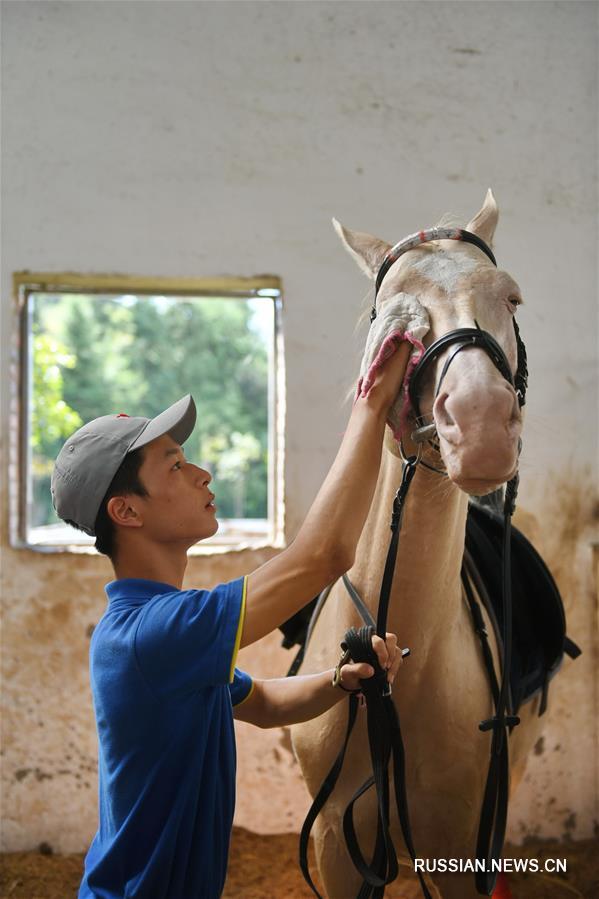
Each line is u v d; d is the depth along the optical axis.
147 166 3.20
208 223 3.22
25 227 3.15
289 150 3.25
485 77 3.33
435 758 1.45
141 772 1.07
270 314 3.39
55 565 3.10
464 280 1.22
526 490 3.26
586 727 3.26
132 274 3.19
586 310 3.33
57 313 15.66
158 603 1.08
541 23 3.35
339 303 3.24
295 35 3.27
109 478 1.14
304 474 3.20
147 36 3.22
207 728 1.11
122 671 1.06
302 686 1.32
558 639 1.95
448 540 1.32
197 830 1.08
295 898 2.71
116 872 1.06
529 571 2.00
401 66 3.30
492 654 1.62
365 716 1.45
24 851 3.07
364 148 3.28
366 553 1.43
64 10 3.19
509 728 1.69
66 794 3.09
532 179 3.33
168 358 15.84
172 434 1.21
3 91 3.15
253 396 15.76
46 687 3.09
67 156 3.17
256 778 3.17
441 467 1.25
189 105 3.22
